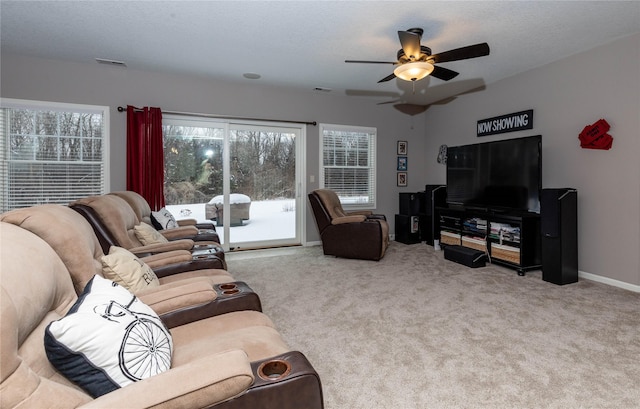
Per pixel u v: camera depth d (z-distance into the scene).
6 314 0.69
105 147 4.28
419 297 3.03
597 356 2.01
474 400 1.62
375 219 4.56
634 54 3.20
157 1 2.69
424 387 1.73
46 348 0.85
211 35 3.29
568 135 3.80
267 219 5.32
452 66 4.12
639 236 3.18
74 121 4.22
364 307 2.80
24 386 0.69
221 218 5.02
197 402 0.76
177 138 4.74
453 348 2.12
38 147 4.10
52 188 4.16
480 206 4.50
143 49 3.67
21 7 2.79
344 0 2.65
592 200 3.57
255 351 1.21
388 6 2.74
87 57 3.93
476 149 4.56
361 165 5.89
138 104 4.41
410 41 2.73
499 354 2.04
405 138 6.14
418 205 5.55
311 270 3.94
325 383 1.77
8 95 3.87
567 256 3.39
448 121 5.67
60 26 3.13
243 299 1.61
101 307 1.00
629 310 2.70
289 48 3.62
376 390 1.71
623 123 3.29
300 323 2.50
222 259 2.45
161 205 4.45
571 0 2.64
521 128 4.33
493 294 3.09
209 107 4.77
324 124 5.49
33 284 0.85
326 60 3.98
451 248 4.35
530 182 3.81
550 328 2.38
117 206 2.40
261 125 5.16
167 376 0.79
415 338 2.26
